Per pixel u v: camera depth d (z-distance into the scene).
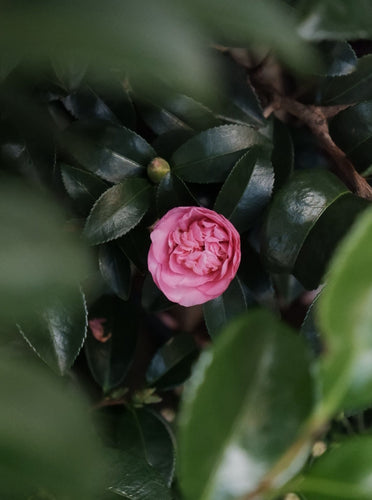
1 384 0.22
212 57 0.63
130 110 0.66
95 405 0.71
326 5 0.54
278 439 0.31
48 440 0.21
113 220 0.63
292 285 0.71
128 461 0.56
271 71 0.69
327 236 0.61
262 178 0.64
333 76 0.67
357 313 0.30
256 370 0.29
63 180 0.64
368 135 0.65
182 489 0.31
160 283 0.60
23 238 0.23
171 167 0.65
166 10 0.20
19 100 0.43
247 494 0.31
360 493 0.37
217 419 0.30
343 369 0.31
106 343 0.71
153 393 0.72
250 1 0.21
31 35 0.20
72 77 0.60
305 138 0.74
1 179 0.32
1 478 0.21
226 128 0.65
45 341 0.58
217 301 0.64
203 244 0.60
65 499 0.22
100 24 0.20
